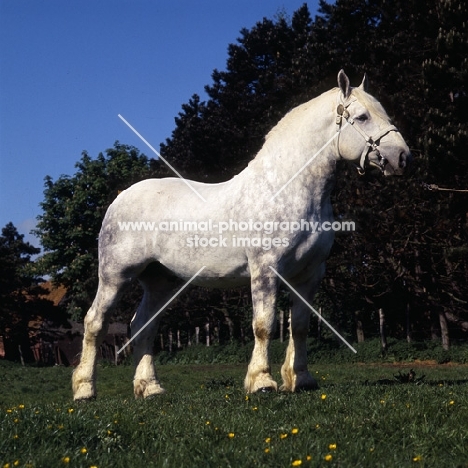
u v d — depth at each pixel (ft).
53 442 17.93
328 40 98.68
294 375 27.96
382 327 95.66
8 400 56.90
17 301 169.78
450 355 87.86
